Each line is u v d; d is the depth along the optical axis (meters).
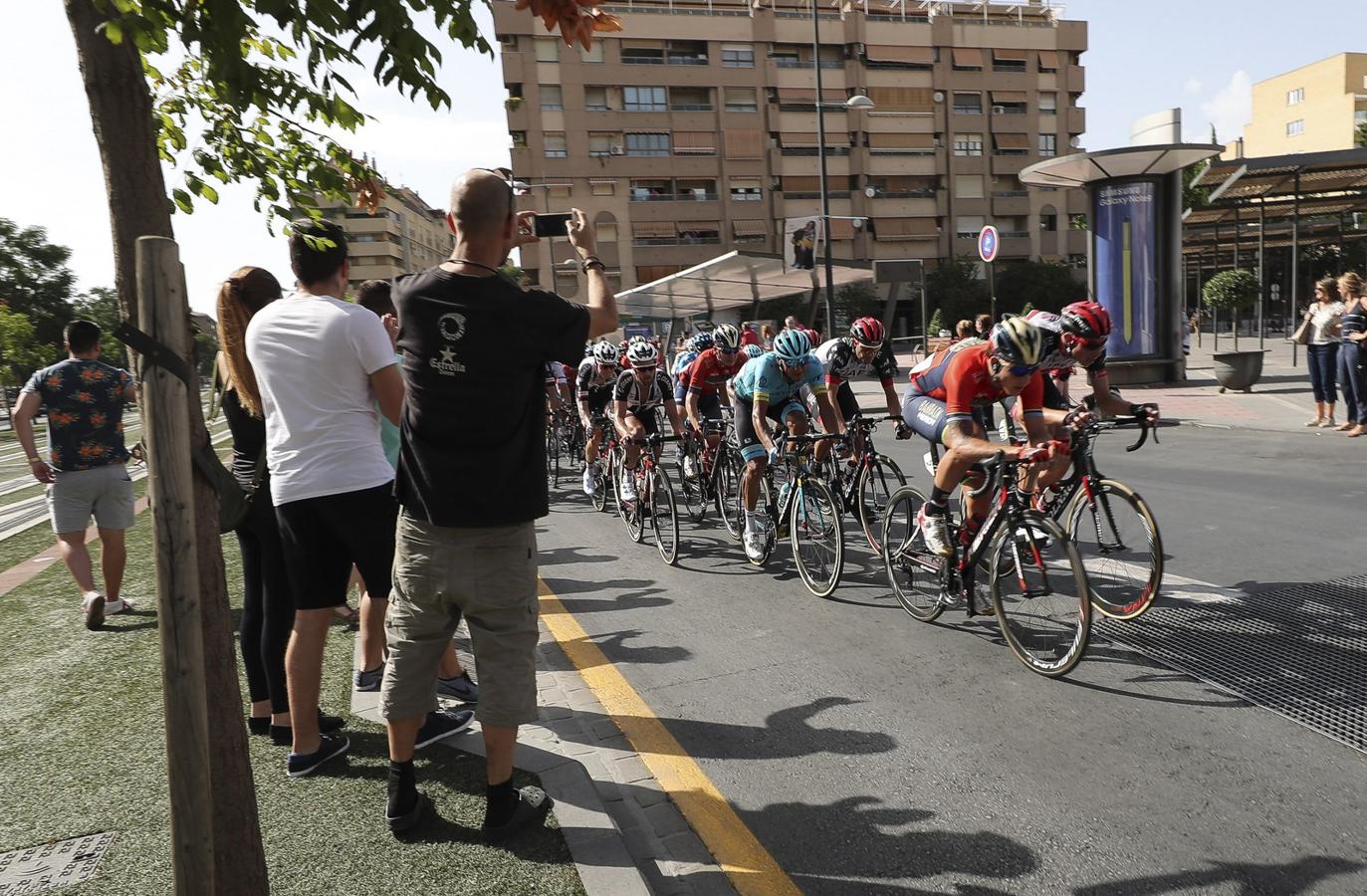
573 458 11.44
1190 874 2.18
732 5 48.53
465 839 2.37
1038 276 47.47
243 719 1.84
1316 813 2.39
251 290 3.10
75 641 4.39
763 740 3.11
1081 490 4.23
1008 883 2.19
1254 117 74.00
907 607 4.46
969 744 2.96
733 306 29.12
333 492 2.74
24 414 4.52
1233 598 4.13
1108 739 2.91
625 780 2.87
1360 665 3.29
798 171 49.44
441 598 2.33
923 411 4.90
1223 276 21.19
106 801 2.68
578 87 46.62
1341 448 8.02
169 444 1.46
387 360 2.81
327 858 2.29
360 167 2.96
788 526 5.26
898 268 19.16
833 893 2.21
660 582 5.49
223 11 1.77
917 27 49.66
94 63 1.59
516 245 2.44
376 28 1.95
